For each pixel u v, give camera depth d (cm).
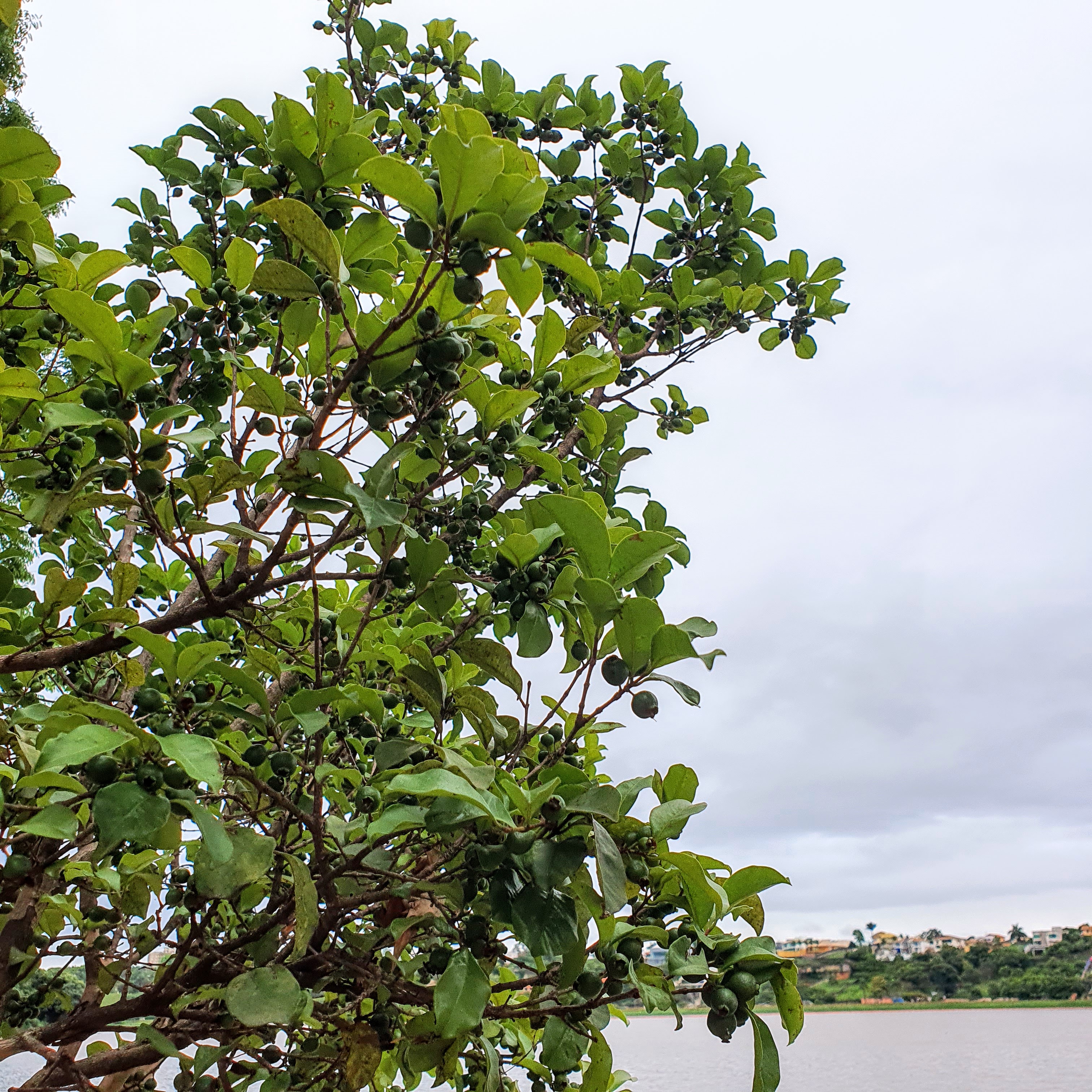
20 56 1150
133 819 182
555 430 369
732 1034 212
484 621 421
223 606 261
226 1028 277
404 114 552
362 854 247
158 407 308
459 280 224
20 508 390
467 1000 221
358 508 236
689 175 605
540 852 221
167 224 493
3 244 294
